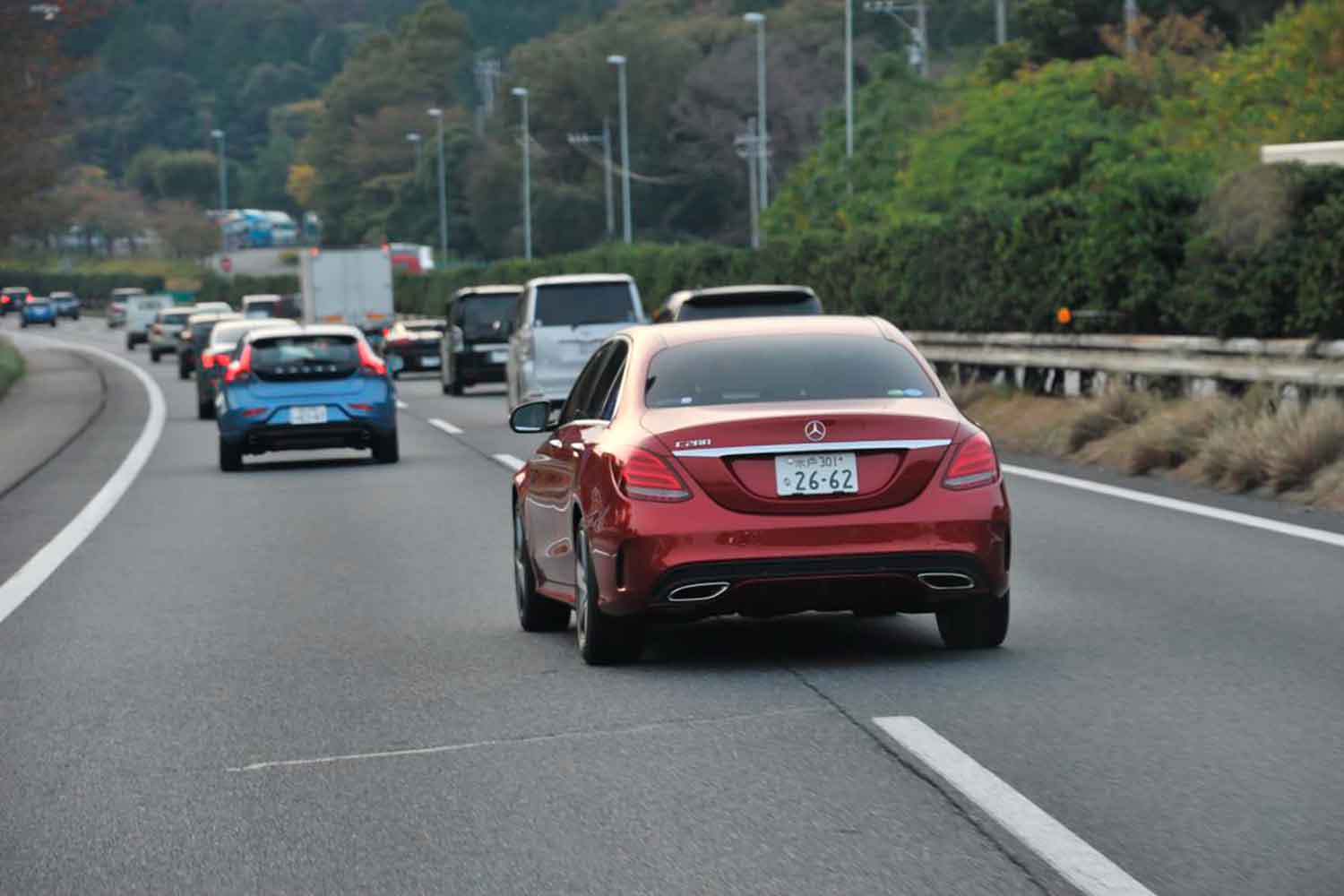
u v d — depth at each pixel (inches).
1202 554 674.8
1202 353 1083.9
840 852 312.8
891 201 3122.5
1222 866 300.0
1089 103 2508.6
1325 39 2111.2
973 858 306.8
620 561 468.8
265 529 871.1
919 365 500.1
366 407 1229.1
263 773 383.6
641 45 7440.9
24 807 361.7
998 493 470.9
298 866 317.1
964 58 5595.5
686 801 348.8
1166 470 972.6
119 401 2235.5
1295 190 1030.4
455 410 1859.0
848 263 1743.4
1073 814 331.6
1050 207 1306.6
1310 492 826.8
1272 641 498.0
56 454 1423.5
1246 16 3248.0
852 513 461.4
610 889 297.7
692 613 466.9
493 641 541.6
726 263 2583.7
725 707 432.1
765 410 469.4
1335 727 394.6
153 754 405.1
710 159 6993.1
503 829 335.3
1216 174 1895.9
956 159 2554.1
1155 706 419.2
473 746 401.4
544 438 1440.7
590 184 7357.3
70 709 457.1
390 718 434.3
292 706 451.8
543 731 413.7
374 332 3262.8
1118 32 3267.7
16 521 941.8
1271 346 995.9
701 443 462.9
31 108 2694.4
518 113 7800.2
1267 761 366.6
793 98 6727.4
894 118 3563.0
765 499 461.1
